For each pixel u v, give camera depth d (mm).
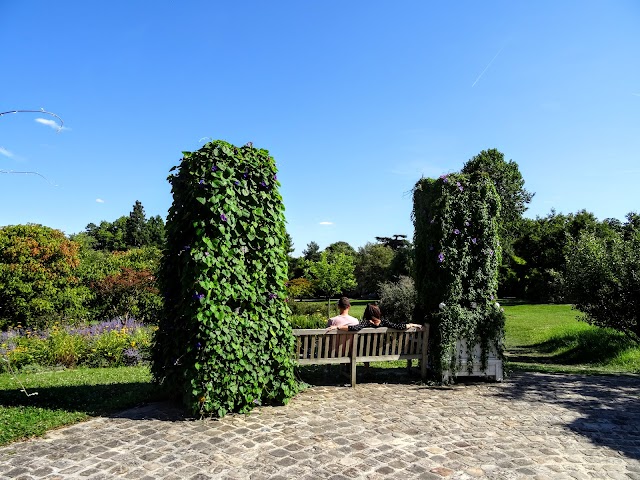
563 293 12781
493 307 7125
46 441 4289
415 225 7648
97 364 9703
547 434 4652
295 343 6332
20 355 9203
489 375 7125
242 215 5309
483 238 7039
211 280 5004
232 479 3533
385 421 5008
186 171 5406
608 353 11320
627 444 4379
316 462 3863
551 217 39562
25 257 14508
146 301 16328
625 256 10992
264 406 5535
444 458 3992
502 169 29766
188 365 4992
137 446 4172
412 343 7039
